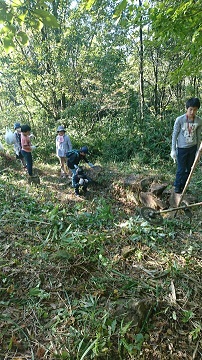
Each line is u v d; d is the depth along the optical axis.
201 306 2.92
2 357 2.31
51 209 4.89
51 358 2.33
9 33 2.03
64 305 2.82
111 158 8.98
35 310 2.75
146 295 3.01
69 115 10.45
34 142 10.32
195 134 4.30
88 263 3.40
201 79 10.70
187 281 3.22
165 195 5.36
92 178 6.87
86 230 4.25
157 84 10.02
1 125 11.82
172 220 4.54
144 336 2.57
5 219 4.32
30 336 2.50
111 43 9.64
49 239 3.88
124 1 2.80
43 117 11.55
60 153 7.51
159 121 9.14
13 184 6.26
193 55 3.97
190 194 5.39
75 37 9.83
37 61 10.76
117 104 10.18
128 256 3.66
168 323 2.72
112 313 2.72
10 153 9.59
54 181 7.28
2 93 11.92
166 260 3.58
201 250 3.83
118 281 3.18
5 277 3.10
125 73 9.93
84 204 5.59
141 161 8.04
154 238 4.04
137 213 5.22
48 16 1.99
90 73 10.02
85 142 9.62
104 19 9.80
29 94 11.06
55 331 2.54
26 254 3.51
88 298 2.90
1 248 3.60
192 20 3.39
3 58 10.38
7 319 2.62
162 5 3.34
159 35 3.64
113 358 2.39
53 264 3.34
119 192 6.12
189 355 2.46
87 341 2.48
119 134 9.44
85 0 3.09
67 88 10.50
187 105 4.13
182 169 4.53
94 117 10.41
